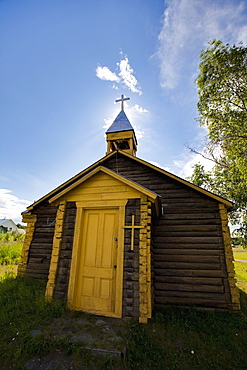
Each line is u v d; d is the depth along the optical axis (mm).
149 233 4648
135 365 2928
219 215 6215
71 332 3508
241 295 6965
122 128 9992
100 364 2795
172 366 2996
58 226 5414
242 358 3264
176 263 5910
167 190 7004
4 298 5285
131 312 4121
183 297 5527
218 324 4414
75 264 4863
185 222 6348
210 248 5891
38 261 7668
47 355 3023
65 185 7906
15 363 2867
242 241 13586
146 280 4262
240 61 13234
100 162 8266
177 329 4078
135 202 5020
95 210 5418
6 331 3652
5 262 12070
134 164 8055
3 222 49531
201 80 14852
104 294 4559
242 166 11859
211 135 14414
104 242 5023
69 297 4602
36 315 4145
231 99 14141
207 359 3213
